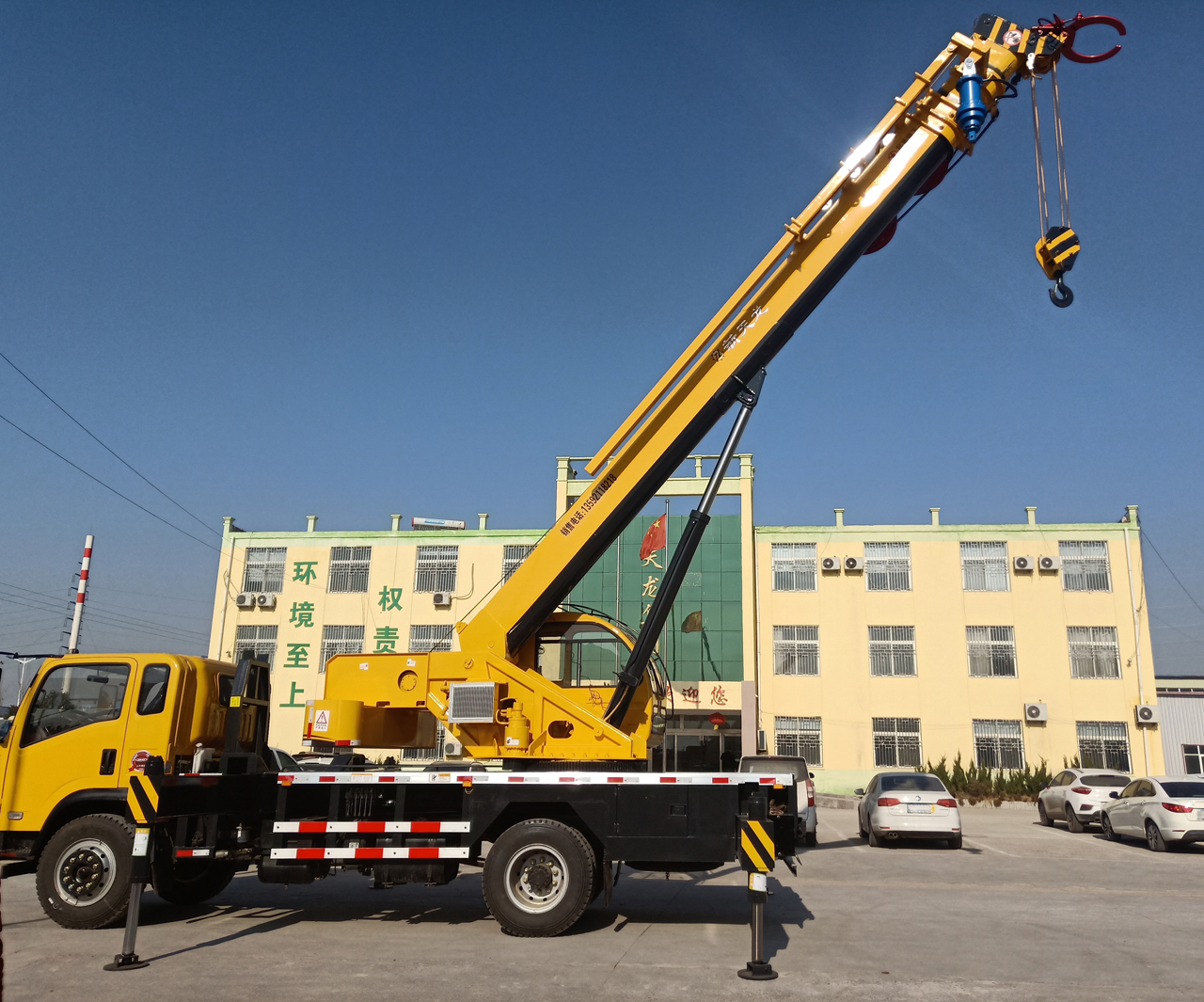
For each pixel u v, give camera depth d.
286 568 37.66
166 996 6.40
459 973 7.04
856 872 13.68
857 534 35.47
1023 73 9.87
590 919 9.34
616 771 9.06
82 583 30.56
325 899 10.64
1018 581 34.34
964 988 6.68
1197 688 47.56
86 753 9.12
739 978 6.91
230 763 9.34
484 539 36.94
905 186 9.91
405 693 9.91
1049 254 9.95
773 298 9.99
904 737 33.62
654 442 10.04
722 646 34.12
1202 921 9.53
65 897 8.75
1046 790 23.64
